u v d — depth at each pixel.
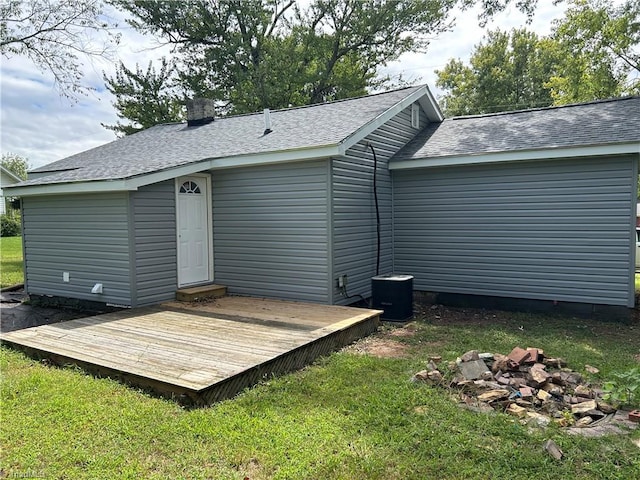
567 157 6.83
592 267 6.99
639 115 7.35
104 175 7.18
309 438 2.99
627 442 2.92
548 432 3.06
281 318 6.03
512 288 7.74
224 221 8.10
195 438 3.00
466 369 4.09
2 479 2.51
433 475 2.59
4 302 8.59
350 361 4.76
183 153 8.62
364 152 7.87
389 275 7.48
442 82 32.09
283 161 7.09
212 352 4.48
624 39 16.39
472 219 8.05
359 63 21.06
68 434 3.03
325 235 6.98
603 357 4.97
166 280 7.41
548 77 27.83
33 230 8.41
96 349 4.66
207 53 19.33
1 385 3.94
